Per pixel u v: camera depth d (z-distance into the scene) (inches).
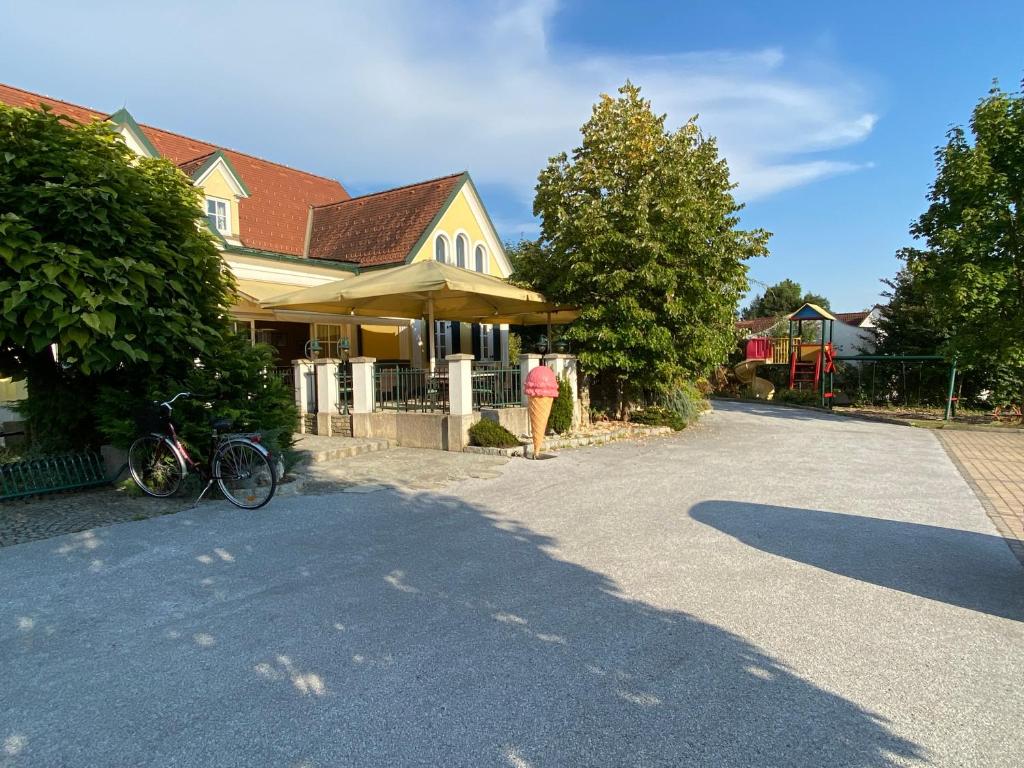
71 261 257.0
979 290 596.4
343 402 507.8
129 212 287.3
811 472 373.1
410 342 808.3
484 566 205.5
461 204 832.9
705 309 546.6
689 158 555.8
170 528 248.7
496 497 302.5
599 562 209.5
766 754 110.0
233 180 658.8
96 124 304.3
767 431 585.6
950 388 697.0
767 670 138.9
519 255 631.8
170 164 341.1
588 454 430.9
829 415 780.6
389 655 145.0
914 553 221.1
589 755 109.4
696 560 211.8
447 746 111.8
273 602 175.9
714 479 348.2
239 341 349.1
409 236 762.8
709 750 111.0
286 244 804.0
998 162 599.5
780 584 190.4
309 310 582.9
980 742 114.1
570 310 599.5
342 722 119.1
